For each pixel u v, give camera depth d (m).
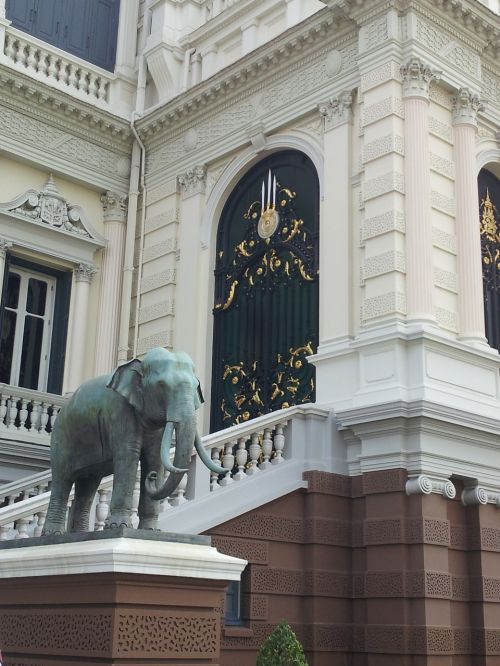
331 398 11.41
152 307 14.97
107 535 5.40
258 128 13.83
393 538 10.14
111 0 16.91
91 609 5.24
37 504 8.03
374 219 11.58
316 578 10.19
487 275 13.45
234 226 14.47
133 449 5.79
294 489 10.38
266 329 13.42
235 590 9.77
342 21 12.73
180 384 5.63
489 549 10.74
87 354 15.15
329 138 12.66
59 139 15.27
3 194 14.63
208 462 5.77
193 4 16.27
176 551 5.37
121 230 15.84
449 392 10.80
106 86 16.33
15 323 14.67
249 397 13.38
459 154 12.26
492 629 10.45
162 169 15.58
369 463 10.59
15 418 13.52
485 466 10.98
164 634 5.29
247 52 14.77
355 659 10.27
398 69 11.98
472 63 12.84
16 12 15.48
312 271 12.91
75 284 15.30
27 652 5.57
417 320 10.95
